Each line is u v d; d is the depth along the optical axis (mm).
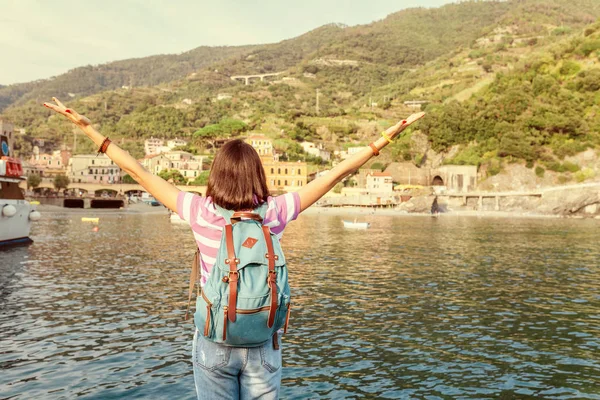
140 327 18078
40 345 15703
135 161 4211
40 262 36875
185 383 12570
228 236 3686
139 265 35812
